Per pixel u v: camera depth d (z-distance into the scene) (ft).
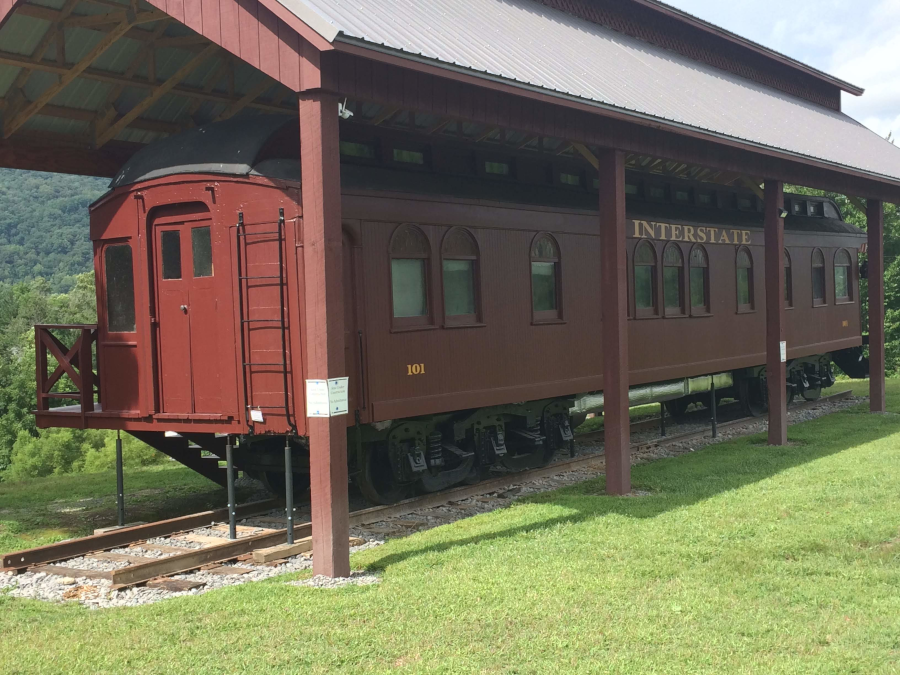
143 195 29.32
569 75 30.50
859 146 56.70
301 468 32.86
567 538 25.91
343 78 22.57
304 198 22.70
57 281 366.22
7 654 17.61
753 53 61.46
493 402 34.91
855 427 48.44
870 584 20.92
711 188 52.90
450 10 32.22
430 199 32.19
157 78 33.06
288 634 18.16
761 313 54.75
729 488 32.63
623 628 18.13
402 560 24.29
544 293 38.14
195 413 28.78
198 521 29.94
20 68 29.89
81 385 31.17
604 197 32.04
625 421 32.63
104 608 21.08
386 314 30.48
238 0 23.22
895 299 103.09
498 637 17.80
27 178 443.32
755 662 16.33
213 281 28.27
